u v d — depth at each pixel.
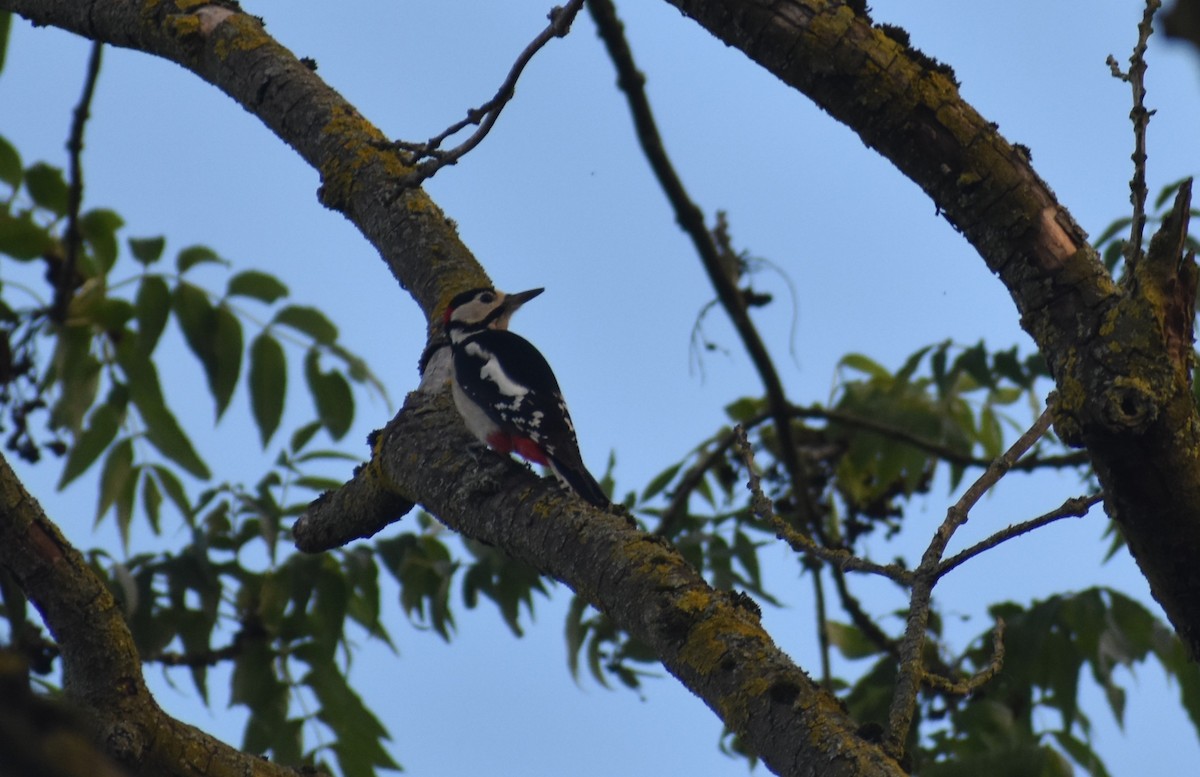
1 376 11.50
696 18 6.34
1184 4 2.09
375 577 11.51
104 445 11.52
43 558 6.85
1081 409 5.47
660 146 13.37
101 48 11.48
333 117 10.88
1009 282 5.95
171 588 10.99
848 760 5.47
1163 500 5.51
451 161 6.93
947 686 5.63
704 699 6.23
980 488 5.97
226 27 11.07
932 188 6.07
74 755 2.02
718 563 12.03
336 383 11.59
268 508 11.38
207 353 11.59
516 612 11.75
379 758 10.88
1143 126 5.54
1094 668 11.08
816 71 6.06
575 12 6.67
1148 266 5.47
